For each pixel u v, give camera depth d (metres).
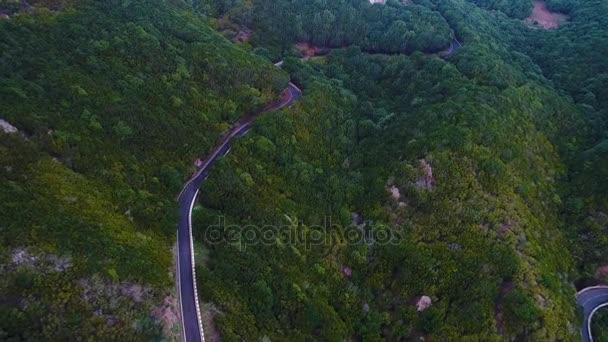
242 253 76.19
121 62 95.75
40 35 90.50
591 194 96.69
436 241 84.25
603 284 90.38
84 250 58.84
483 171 89.94
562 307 76.56
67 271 56.00
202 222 79.62
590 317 84.81
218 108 101.75
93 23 100.38
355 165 104.19
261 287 71.44
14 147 65.38
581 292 89.50
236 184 86.75
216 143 98.88
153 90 94.75
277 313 72.44
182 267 72.19
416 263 81.81
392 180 93.06
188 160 90.50
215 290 67.88
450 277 79.75
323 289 79.94
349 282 83.19
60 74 83.94
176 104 94.94
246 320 66.62
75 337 52.53
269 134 99.44
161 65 100.62
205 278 69.25
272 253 79.56
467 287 78.19
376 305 81.81
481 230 82.94
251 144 95.56
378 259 85.31
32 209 59.72
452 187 88.31
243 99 107.50
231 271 72.19
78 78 85.31
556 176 102.31
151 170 83.00
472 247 81.56
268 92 112.50
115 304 56.81
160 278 62.88
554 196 97.06
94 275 57.03
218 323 64.06
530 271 77.75
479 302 75.69
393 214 89.38
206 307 66.19
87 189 68.88
